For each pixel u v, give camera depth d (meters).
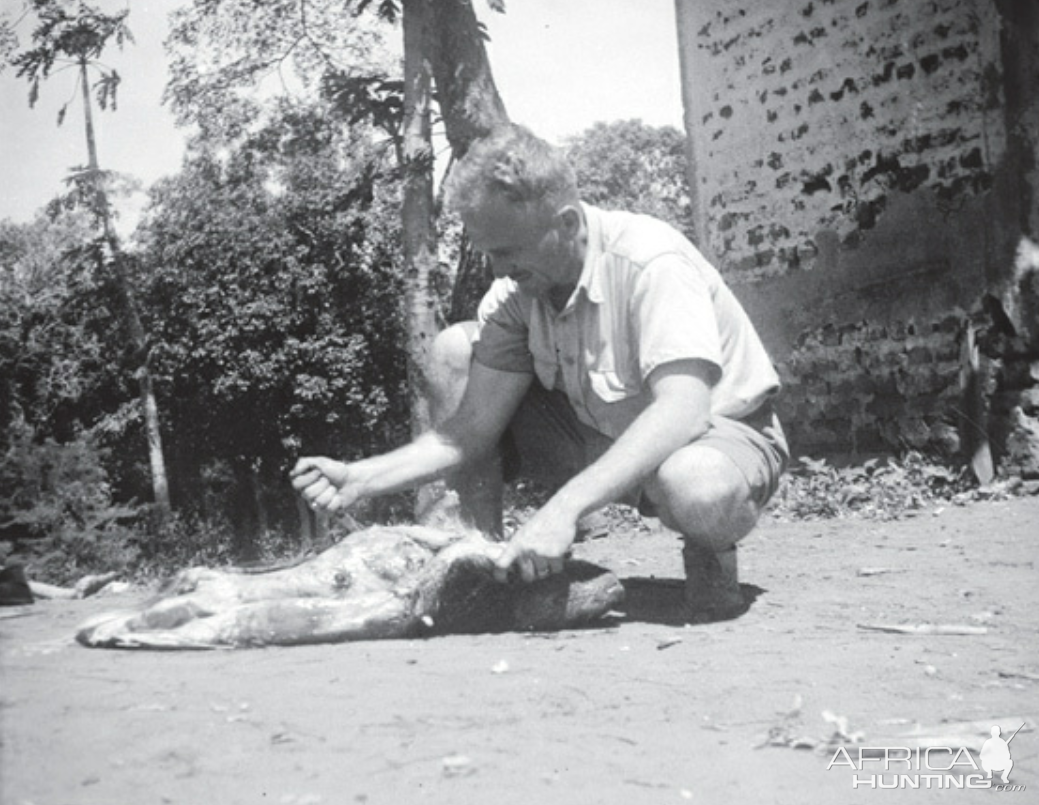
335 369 33.25
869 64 9.87
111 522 9.84
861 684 3.00
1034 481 8.54
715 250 11.43
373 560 3.67
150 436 32.19
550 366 3.99
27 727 2.35
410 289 15.48
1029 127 8.86
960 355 9.16
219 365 33.31
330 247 33.62
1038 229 8.91
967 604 4.28
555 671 3.02
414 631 3.54
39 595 5.21
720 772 2.24
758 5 10.85
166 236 34.03
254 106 26.83
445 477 4.18
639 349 3.78
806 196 10.49
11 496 9.21
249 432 34.56
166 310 33.78
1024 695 2.94
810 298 10.47
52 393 29.58
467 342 4.30
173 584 3.66
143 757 2.16
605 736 2.43
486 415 4.14
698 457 3.69
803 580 4.97
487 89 14.43
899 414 9.66
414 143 14.98
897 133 9.66
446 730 2.42
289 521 35.16
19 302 27.81
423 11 14.52
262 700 2.62
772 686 2.93
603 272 3.80
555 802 2.01
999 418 8.95
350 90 16.22
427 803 1.97
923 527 6.96
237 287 33.31
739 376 4.04
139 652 3.28
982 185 9.05
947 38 9.24
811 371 10.45
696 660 3.21
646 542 6.96
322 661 3.12
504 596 3.63
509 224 3.65
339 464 3.96
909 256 9.59
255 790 1.99
